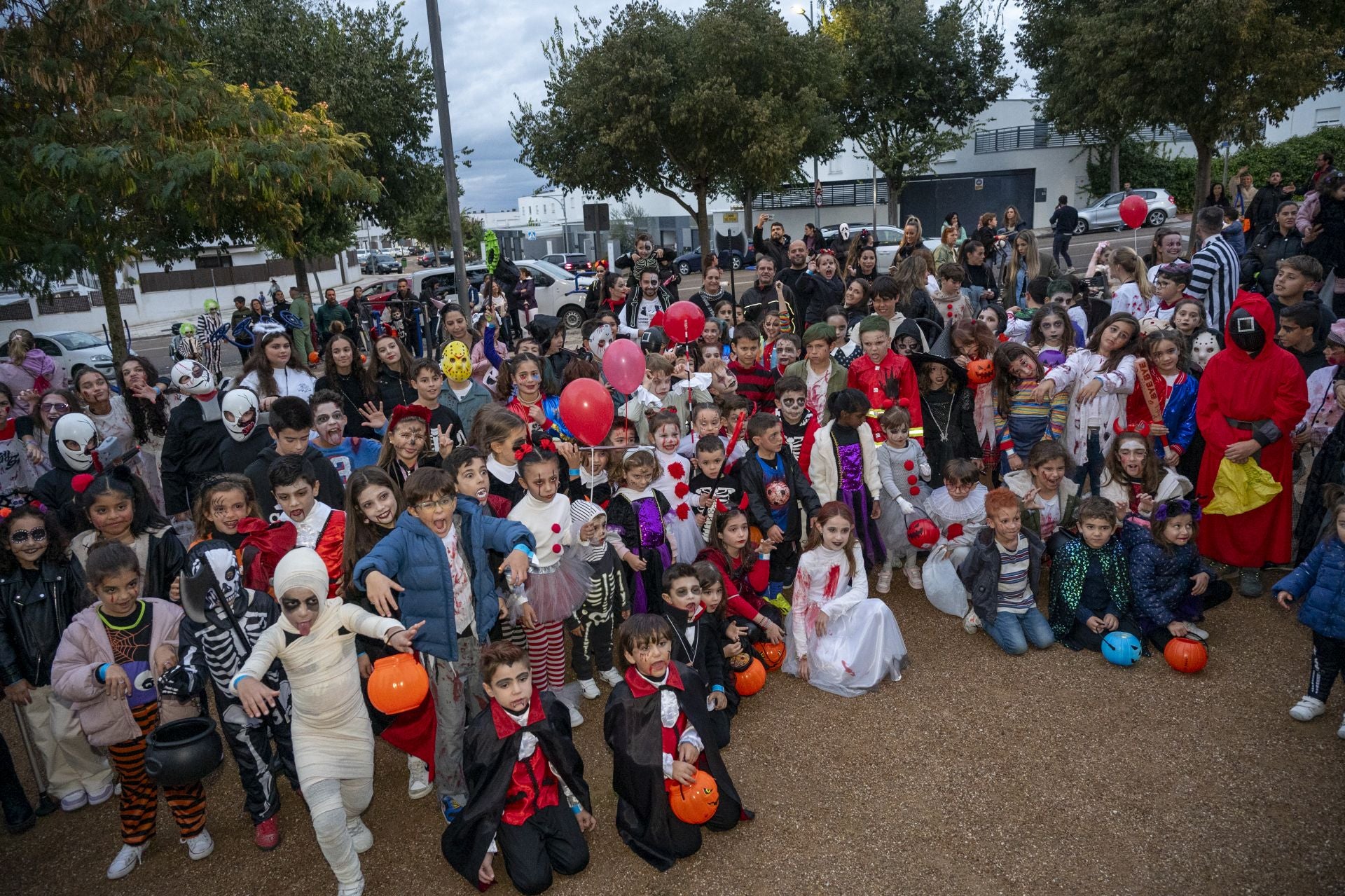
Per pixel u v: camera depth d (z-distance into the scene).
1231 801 3.92
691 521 5.40
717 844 3.86
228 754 4.91
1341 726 4.38
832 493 5.86
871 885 3.55
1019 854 3.68
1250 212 15.24
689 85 19.28
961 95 32.78
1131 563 5.19
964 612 5.75
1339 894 3.36
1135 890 3.45
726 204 39.62
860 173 39.09
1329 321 6.76
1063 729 4.52
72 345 21.45
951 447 6.49
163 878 3.90
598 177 20.56
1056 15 24.70
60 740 4.34
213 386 5.57
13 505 5.24
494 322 9.48
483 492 4.25
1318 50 17.66
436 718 4.03
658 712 3.77
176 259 11.98
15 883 3.93
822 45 21.84
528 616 4.20
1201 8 17.08
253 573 4.07
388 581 3.59
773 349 7.70
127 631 3.93
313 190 11.42
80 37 8.59
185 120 9.37
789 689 5.10
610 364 5.42
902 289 7.97
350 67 21.23
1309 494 5.61
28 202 8.23
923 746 4.45
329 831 3.50
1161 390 6.06
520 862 3.60
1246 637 5.31
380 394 6.46
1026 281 9.80
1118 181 35.81
